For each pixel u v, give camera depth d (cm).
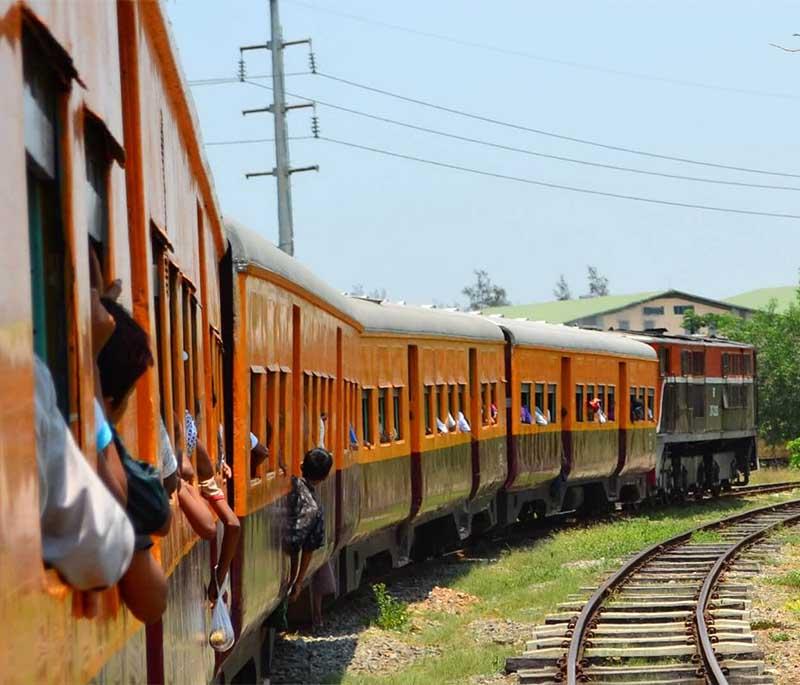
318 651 2788
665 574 3844
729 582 3684
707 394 7188
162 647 974
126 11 871
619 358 5959
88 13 693
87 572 562
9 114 511
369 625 3144
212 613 1417
